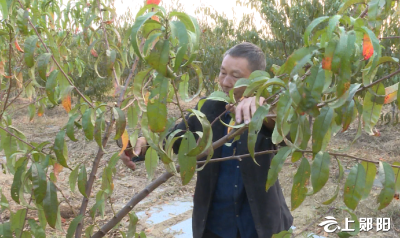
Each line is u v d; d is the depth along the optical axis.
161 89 0.61
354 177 0.71
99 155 1.07
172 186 4.20
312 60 0.65
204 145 0.67
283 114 0.58
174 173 0.75
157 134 0.94
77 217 0.99
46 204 0.88
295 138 0.63
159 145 0.73
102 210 1.10
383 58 0.60
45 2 1.55
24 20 0.92
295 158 0.75
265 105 0.65
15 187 0.89
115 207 3.62
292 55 0.57
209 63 6.62
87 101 0.93
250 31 6.30
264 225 1.39
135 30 0.55
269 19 5.80
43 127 7.46
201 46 6.84
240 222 1.48
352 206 0.72
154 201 3.76
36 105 1.96
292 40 5.69
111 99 9.16
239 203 1.47
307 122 0.64
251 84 0.67
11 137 1.19
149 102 0.61
